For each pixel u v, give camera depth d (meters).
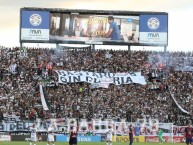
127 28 93.38
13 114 72.19
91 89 83.31
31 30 91.56
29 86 81.56
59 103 77.19
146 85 85.06
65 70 87.38
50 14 92.06
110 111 76.44
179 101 80.94
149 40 93.19
